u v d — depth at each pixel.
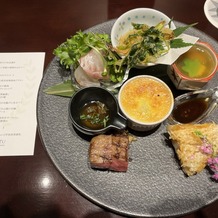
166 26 0.33
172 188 0.27
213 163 0.27
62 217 0.27
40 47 0.37
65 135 0.30
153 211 0.26
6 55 0.36
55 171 0.30
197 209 0.26
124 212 0.26
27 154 0.30
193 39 0.32
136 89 0.30
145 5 0.40
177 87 0.32
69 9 0.40
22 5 0.40
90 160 0.27
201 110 0.32
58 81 0.33
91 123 0.29
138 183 0.27
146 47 0.31
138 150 0.29
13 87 0.34
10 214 0.28
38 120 0.30
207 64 0.32
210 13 0.40
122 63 0.31
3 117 0.32
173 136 0.28
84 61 0.30
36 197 0.28
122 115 0.29
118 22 0.33
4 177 0.29
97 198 0.26
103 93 0.30
